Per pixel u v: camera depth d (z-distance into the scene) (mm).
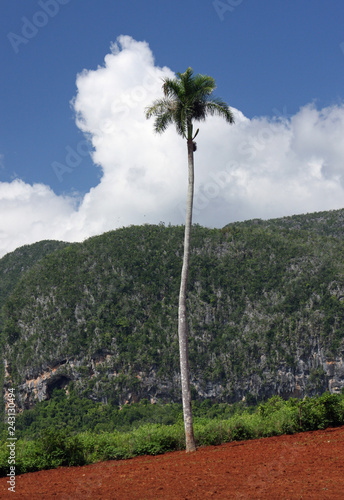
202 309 178250
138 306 185750
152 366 167000
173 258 197250
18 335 185250
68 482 11852
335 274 167875
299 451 12945
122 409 153000
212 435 17656
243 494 8719
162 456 15953
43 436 16250
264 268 183625
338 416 18172
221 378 162750
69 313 181125
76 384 163750
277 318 166500
